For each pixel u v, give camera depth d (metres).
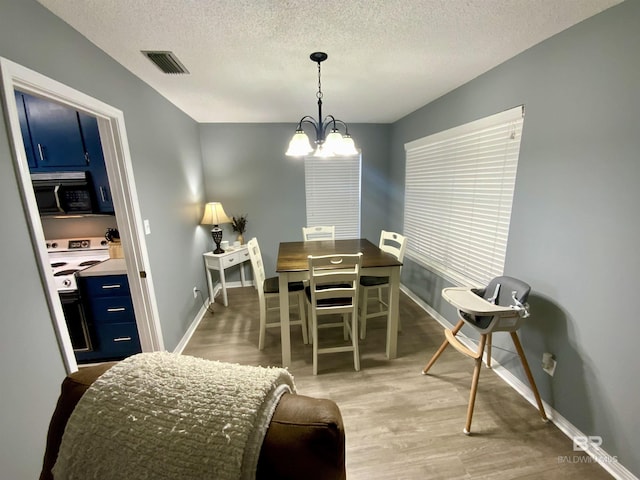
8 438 1.03
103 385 0.68
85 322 2.22
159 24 1.43
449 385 2.05
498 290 1.91
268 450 0.58
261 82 2.28
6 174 1.05
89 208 2.34
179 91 2.44
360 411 1.82
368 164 4.19
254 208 4.06
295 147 2.05
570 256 1.57
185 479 0.55
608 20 1.31
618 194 1.32
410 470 1.44
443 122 2.76
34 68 1.20
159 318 2.25
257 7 1.30
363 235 4.38
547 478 1.39
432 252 3.16
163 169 2.50
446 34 1.58
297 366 2.30
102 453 0.61
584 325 1.51
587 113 1.44
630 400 1.32
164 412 0.62
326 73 2.12
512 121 1.94
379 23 1.46
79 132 2.21
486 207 2.26
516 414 1.77
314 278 2.05
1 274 1.02
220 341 2.73
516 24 1.48
